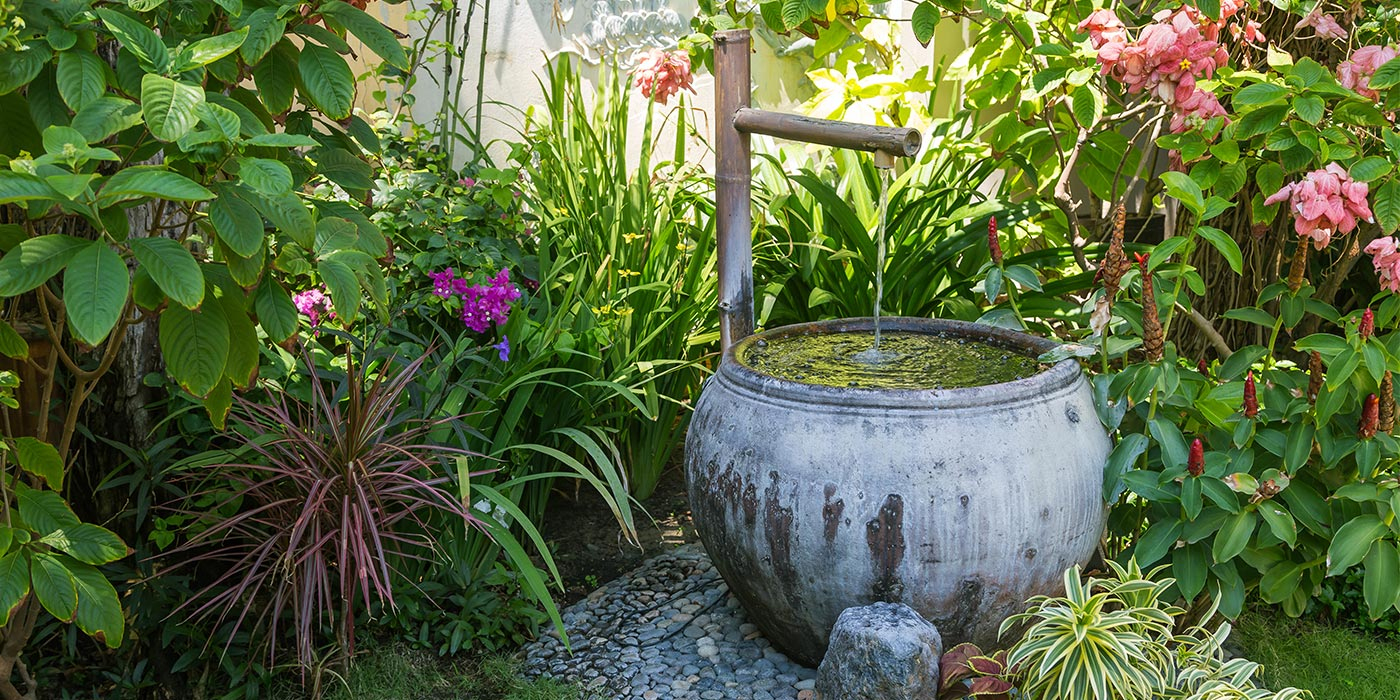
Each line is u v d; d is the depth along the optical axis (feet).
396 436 8.40
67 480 8.76
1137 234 12.88
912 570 7.35
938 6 10.23
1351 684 8.38
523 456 9.88
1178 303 8.91
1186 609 8.74
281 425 8.44
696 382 12.25
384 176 11.78
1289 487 8.02
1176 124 8.34
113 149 6.43
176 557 8.76
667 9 14.05
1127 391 8.25
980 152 12.13
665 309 11.05
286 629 8.81
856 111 12.89
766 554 7.75
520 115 14.78
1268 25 10.46
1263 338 11.24
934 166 12.37
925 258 11.56
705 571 10.29
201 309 5.96
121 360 8.53
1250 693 6.98
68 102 5.46
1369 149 8.58
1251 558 8.20
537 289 11.53
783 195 11.84
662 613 9.59
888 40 13.52
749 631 9.21
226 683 8.50
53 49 5.67
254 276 6.04
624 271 11.13
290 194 5.84
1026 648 6.89
